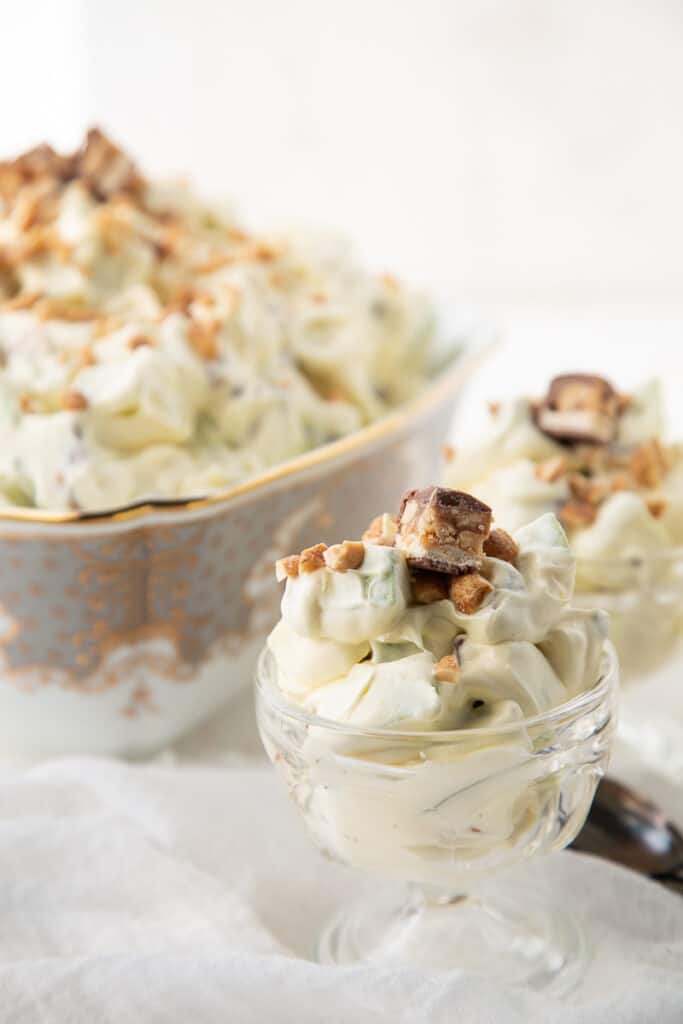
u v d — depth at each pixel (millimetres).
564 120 1440
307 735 514
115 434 659
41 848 584
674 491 643
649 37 1387
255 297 718
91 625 646
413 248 1520
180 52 1438
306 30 1432
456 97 1448
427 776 502
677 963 550
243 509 645
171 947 556
